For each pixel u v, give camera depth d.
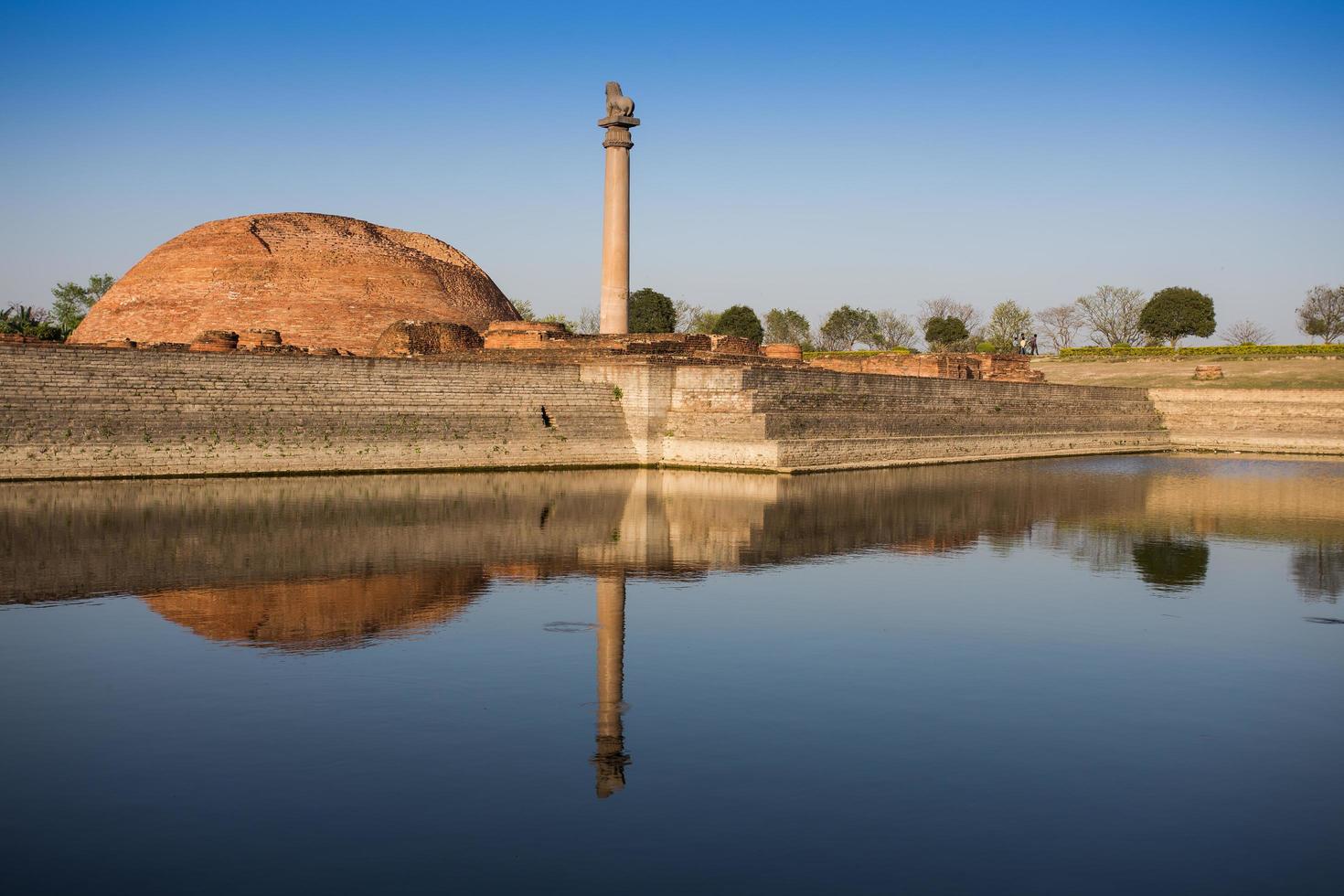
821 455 49.38
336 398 42.97
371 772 11.48
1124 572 23.69
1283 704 14.24
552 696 14.01
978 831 10.33
